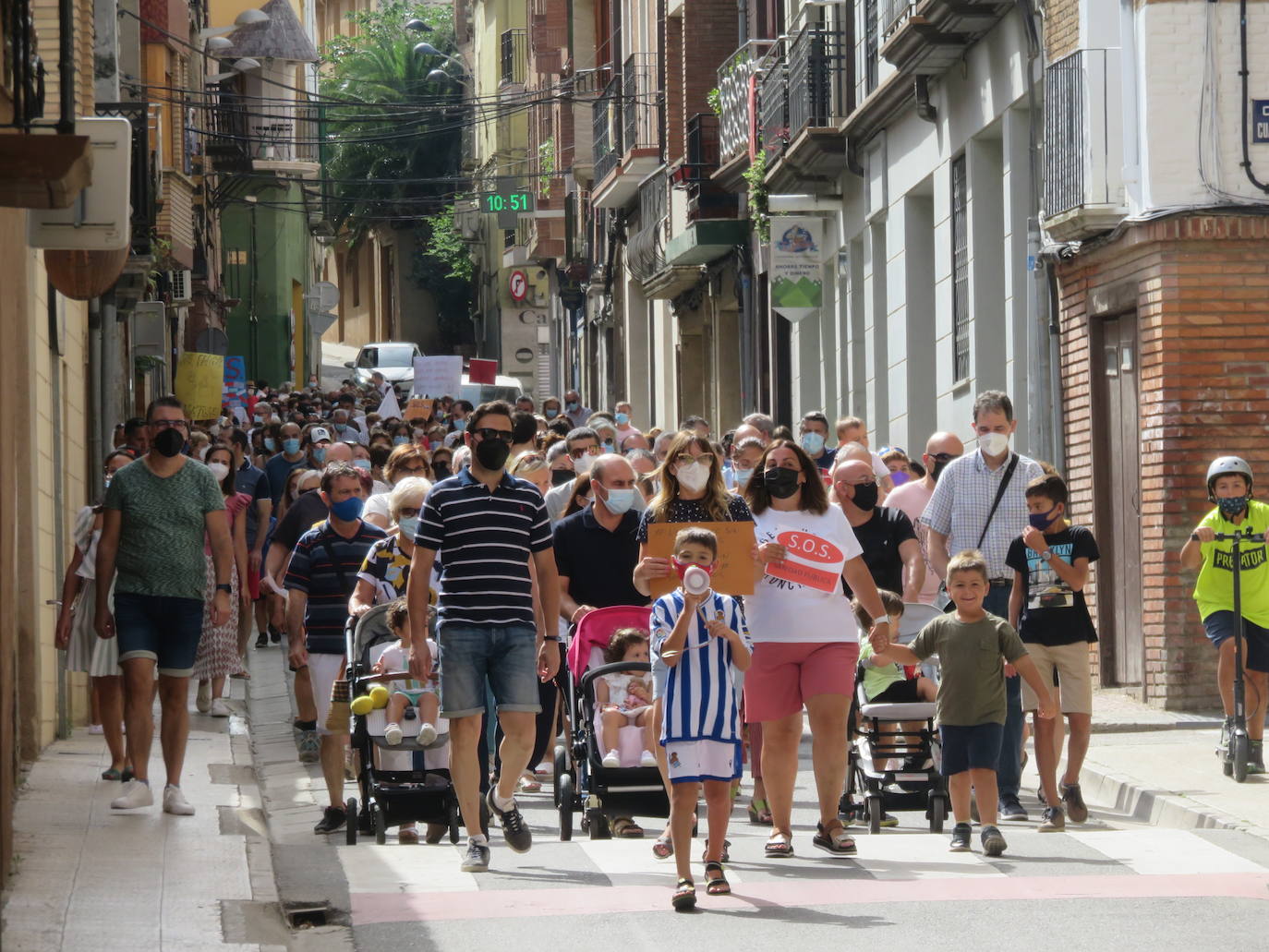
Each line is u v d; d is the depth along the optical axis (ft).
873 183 253.24
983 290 209.56
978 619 108.58
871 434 259.60
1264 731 152.35
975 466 125.70
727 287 347.97
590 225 492.54
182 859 102.27
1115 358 176.86
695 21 350.64
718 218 327.67
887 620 106.52
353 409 448.65
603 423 198.08
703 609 95.09
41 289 147.95
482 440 101.60
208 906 91.20
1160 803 124.26
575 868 105.50
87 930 85.46
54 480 159.02
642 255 396.57
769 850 106.73
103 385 228.22
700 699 94.73
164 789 118.83
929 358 239.91
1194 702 164.14
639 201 417.49
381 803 113.70
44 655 147.13
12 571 101.91
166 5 363.76
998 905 93.81
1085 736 121.08
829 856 107.45
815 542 104.63
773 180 283.79
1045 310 184.96
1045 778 119.14
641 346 451.94
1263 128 164.55
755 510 105.81
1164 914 91.61
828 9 267.39
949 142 217.97
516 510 102.58
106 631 115.03
